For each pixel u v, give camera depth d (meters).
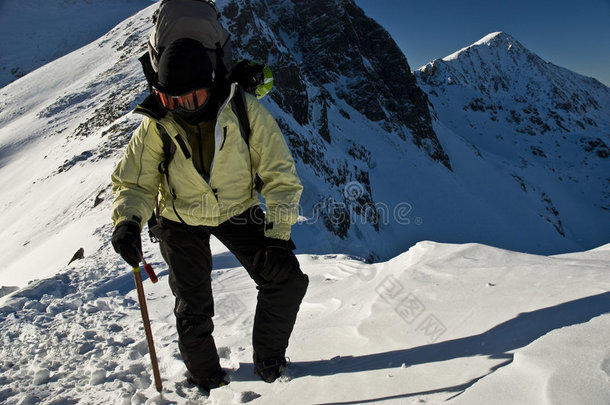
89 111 41.19
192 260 2.38
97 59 55.19
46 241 19.92
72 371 3.02
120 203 2.29
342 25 69.12
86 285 5.52
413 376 1.97
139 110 2.14
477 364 1.87
